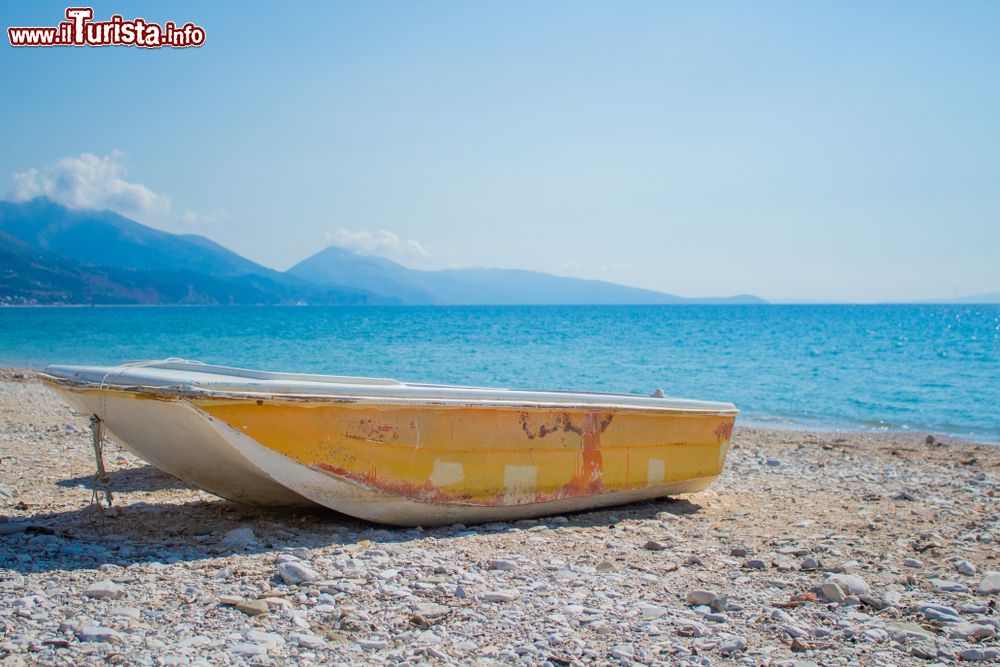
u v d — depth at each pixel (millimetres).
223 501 7129
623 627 4355
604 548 6066
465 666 3777
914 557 6137
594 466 7195
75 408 6512
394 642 4016
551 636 4145
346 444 5883
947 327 82312
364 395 5855
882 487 9633
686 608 4762
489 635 4160
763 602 4898
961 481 10320
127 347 45219
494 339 56812
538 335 63625
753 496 8781
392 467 6098
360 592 4684
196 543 5691
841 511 7992
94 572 4902
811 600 4977
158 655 3709
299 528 6207
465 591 4781
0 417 13203
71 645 3785
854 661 4031
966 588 5301
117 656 3674
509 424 6664
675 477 7793
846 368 33156
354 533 6078
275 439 5590
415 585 4859
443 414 6305
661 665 3889
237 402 5398
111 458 9672
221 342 51219
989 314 145875
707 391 25047
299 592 4648
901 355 41000
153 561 5172
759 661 3992
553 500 6957
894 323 95312
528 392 6992
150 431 5801
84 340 52469
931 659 4098
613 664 3871
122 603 4398
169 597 4512
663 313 160250
